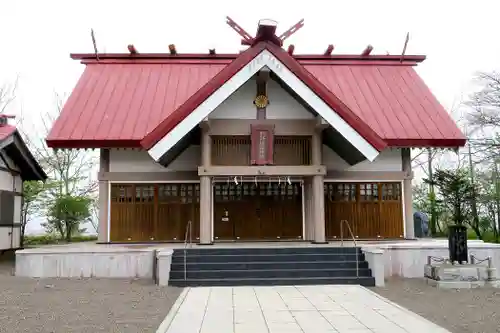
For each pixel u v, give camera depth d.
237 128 15.81
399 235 17.77
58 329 7.91
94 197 31.14
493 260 13.80
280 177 16.47
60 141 16.28
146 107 18.25
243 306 9.71
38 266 13.46
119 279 13.20
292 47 21.20
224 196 17.98
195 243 17.02
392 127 17.38
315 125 15.47
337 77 20.39
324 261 13.30
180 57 21.34
